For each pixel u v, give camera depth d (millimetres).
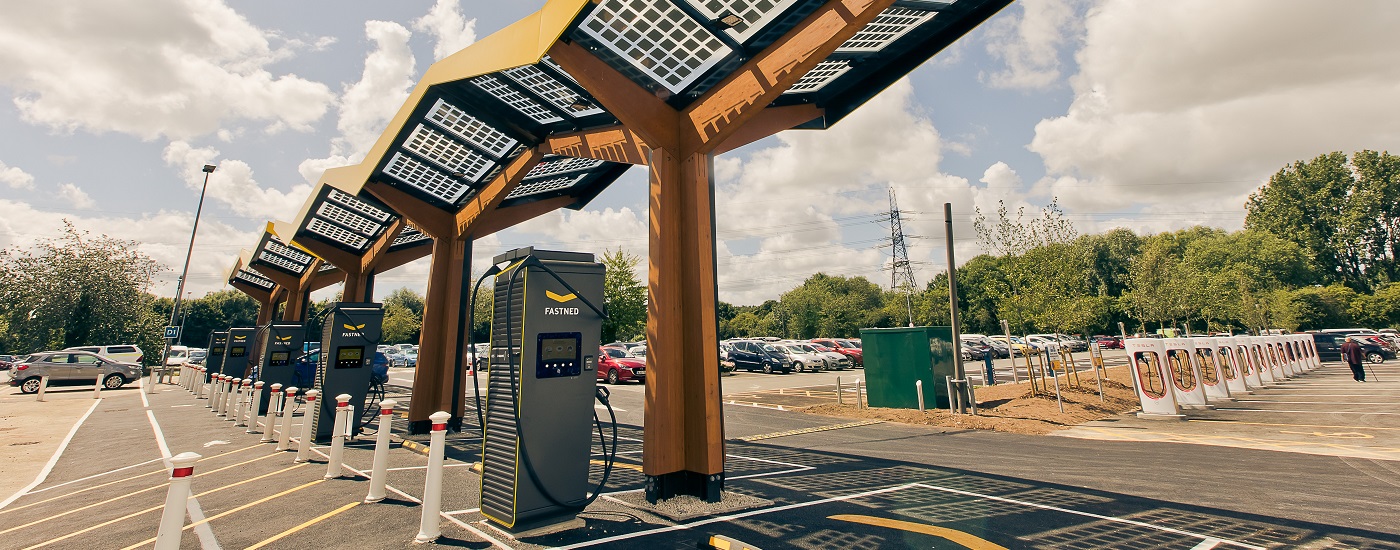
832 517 5070
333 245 14336
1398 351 30531
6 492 6652
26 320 27094
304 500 5660
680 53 5641
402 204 10320
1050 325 16469
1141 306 29219
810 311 60219
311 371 17266
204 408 14688
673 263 5867
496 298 4941
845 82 6840
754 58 5316
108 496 6160
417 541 4379
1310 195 60688
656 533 4598
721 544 4012
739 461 7992
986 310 55531
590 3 4887
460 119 8172
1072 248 17000
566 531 4656
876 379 14180
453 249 10727
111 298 28641
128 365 22234
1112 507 5473
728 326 74438
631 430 11234
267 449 8711
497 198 9477
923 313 50188
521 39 5742
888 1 4281
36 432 11016
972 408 12648
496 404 4742
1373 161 58844
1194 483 6551
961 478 6797
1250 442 9547
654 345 5797
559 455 4633
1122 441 9805
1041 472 7172
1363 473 7082
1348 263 59219
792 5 4953
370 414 13039
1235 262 55781
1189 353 14391
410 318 65000
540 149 8539
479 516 5078
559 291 4742
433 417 4570
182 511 3088
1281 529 4816
